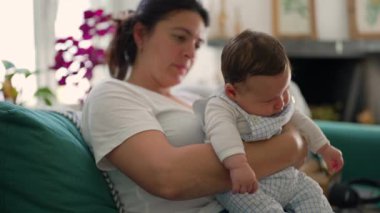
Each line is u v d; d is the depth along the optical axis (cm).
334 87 343
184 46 118
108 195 98
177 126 105
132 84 116
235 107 94
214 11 274
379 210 158
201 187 89
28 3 192
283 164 96
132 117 95
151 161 88
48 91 156
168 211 100
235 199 95
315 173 150
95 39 174
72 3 205
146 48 120
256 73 89
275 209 92
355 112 340
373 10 314
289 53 308
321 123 211
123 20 130
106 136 95
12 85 146
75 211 87
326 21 310
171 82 120
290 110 98
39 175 84
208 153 90
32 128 86
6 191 83
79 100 157
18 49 191
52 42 197
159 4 119
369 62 337
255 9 286
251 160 92
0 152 83
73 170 89
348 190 151
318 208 98
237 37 95
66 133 95
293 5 297
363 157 194
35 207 84
